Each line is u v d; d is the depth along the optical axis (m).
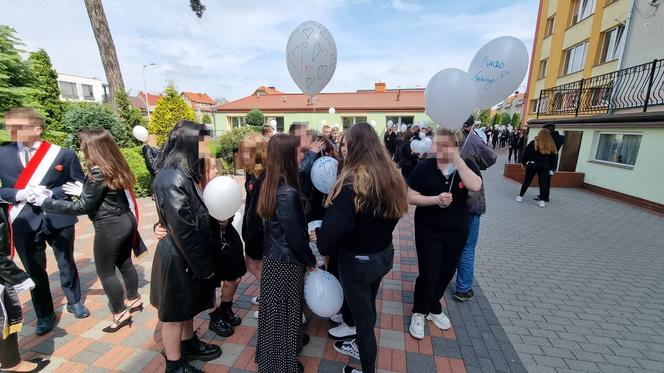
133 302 2.79
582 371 2.22
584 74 12.68
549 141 6.85
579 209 6.82
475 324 2.74
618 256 4.23
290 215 1.79
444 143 2.21
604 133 8.77
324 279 2.06
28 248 2.41
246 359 2.30
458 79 2.23
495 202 7.45
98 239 2.43
